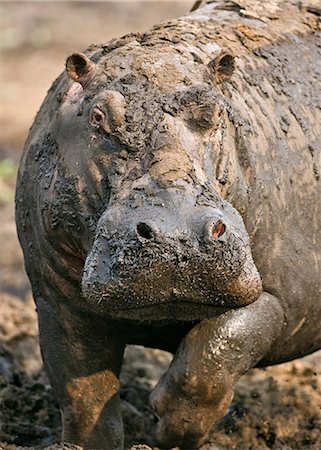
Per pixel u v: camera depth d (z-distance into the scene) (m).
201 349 20.88
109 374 22.23
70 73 20.69
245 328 21.08
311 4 24.86
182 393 20.95
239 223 18.67
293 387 27.05
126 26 70.75
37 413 25.92
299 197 22.06
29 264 22.30
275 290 21.70
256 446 24.83
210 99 19.31
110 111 19.41
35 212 21.48
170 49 20.97
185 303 18.64
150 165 18.78
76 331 21.92
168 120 19.22
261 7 24.30
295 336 22.53
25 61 63.78
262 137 21.56
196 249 17.78
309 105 22.81
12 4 76.19
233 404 26.17
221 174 19.88
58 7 75.69
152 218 17.88
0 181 44.56
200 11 24.30
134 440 24.58
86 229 20.05
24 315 31.36
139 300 18.30
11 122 53.12
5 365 28.06
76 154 20.14
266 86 22.38
